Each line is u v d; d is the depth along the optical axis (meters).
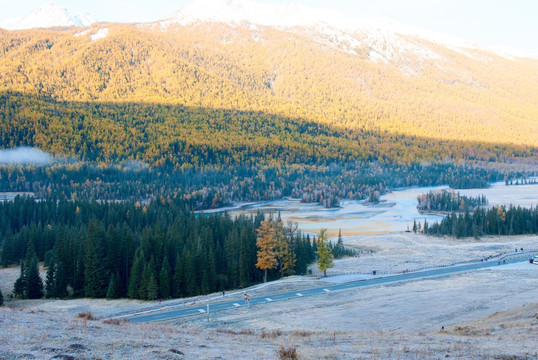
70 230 117.12
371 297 69.19
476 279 79.69
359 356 28.30
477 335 37.84
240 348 30.19
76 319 39.78
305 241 115.38
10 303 78.62
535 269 88.88
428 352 29.61
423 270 93.25
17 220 152.62
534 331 36.31
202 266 89.19
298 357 27.59
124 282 92.00
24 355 23.89
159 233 98.06
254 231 111.19
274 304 67.56
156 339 31.11
